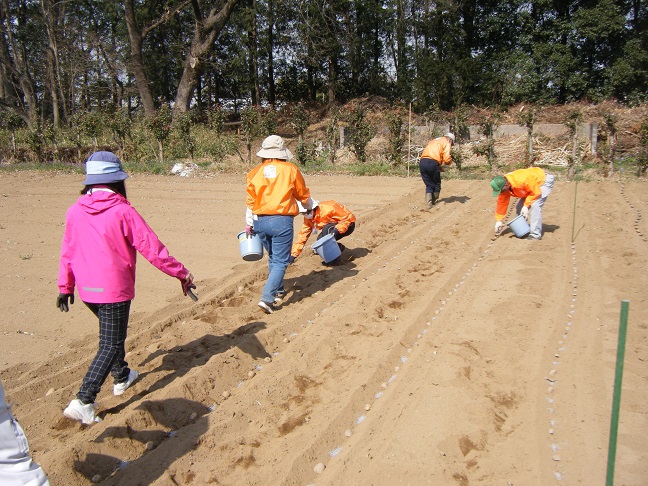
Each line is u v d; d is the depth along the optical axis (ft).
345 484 11.45
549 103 98.27
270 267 20.56
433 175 37.22
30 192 48.26
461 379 15.17
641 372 15.48
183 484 11.69
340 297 22.02
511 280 22.88
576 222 32.42
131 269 13.66
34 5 130.00
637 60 93.81
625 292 21.24
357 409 14.15
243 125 64.13
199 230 33.68
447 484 11.35
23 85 112.27
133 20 98.07
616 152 54.34
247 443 12.93
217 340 18.25
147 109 100.53
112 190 13.48
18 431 8.89
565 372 15.61
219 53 134.51
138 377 15.89
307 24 106.01
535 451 12.28
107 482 11.68
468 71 102.99
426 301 20.94
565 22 99.60
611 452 9.73
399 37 116.06
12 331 19.31
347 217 26.04
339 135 70.79
